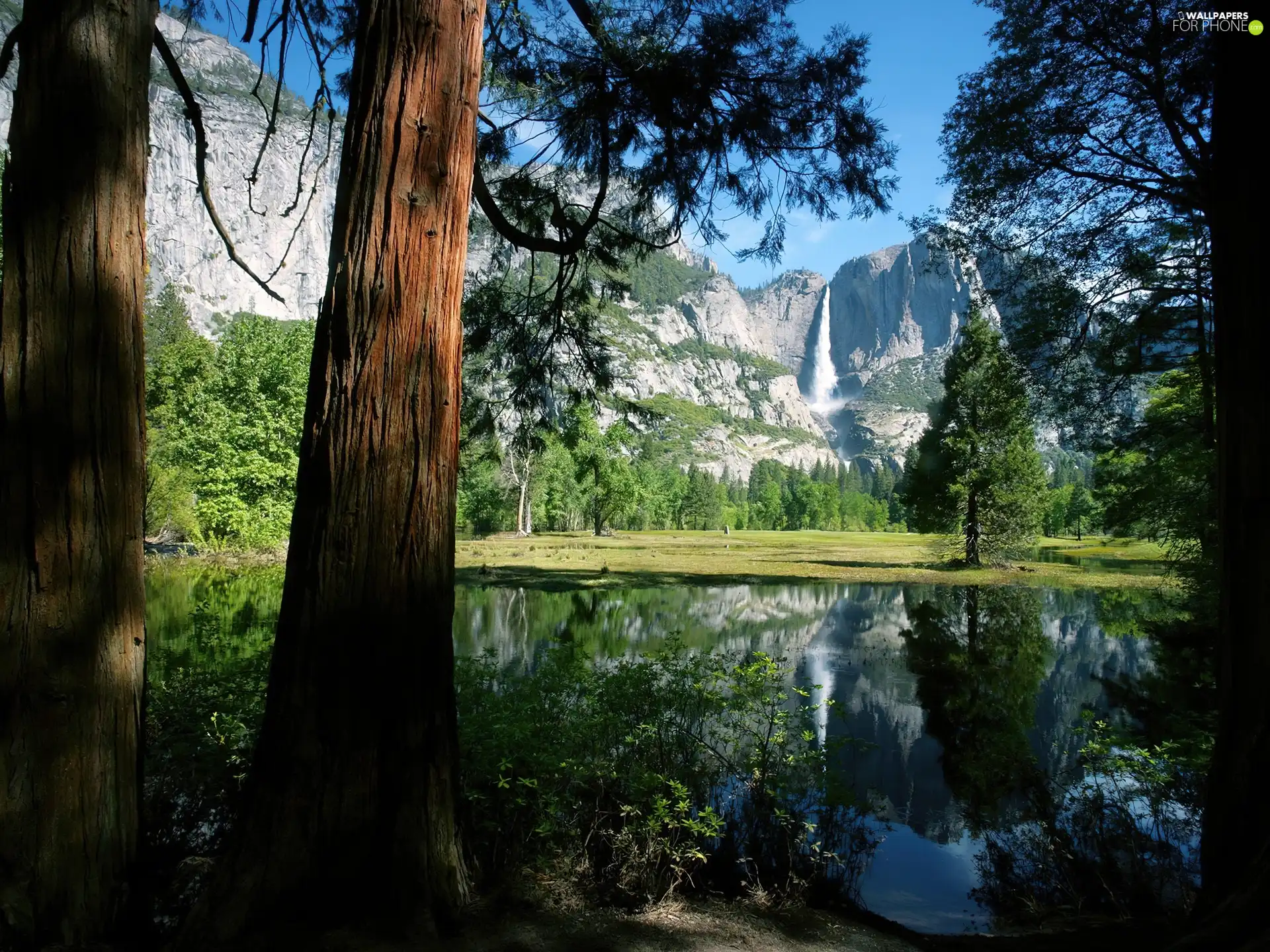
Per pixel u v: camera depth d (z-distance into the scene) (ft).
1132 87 25.17
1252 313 7.49
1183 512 45.27
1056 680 34.55
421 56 8.52
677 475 271.28
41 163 7.79
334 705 8.20
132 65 8.28
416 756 8.60
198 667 22.68
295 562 8.45
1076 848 15.11
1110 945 10.15
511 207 18.72
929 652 41.63
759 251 18.95
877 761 22.74
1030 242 32.65
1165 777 15.02
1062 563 117.60
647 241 19.74
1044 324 35.83
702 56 15.55
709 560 109.70
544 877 10.40
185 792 12.41
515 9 15.67
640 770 12.98
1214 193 8.05
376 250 8.41
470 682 15.60
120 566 8.14
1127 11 22.63
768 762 15.71
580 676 16.87
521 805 11.32
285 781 8.17
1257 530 7.47
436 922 8.45
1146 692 32.14
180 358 81.66
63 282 7.78
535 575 79.56
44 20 7.90
